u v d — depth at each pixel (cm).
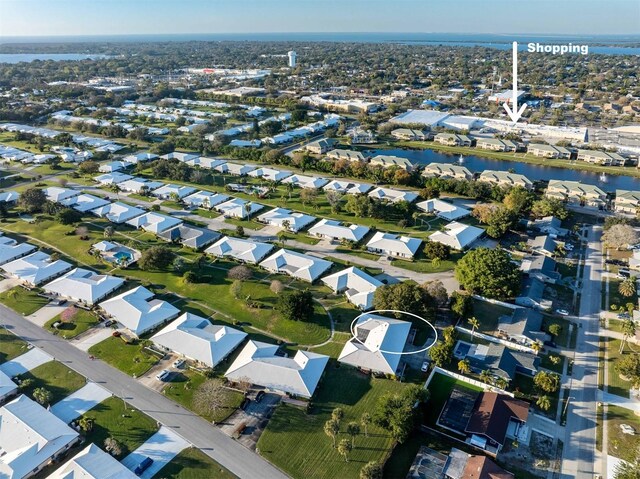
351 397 8781
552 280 12469
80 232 15412
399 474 7281
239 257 13650
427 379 9119
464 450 7738
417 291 10775
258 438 7894
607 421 8244
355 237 14738
